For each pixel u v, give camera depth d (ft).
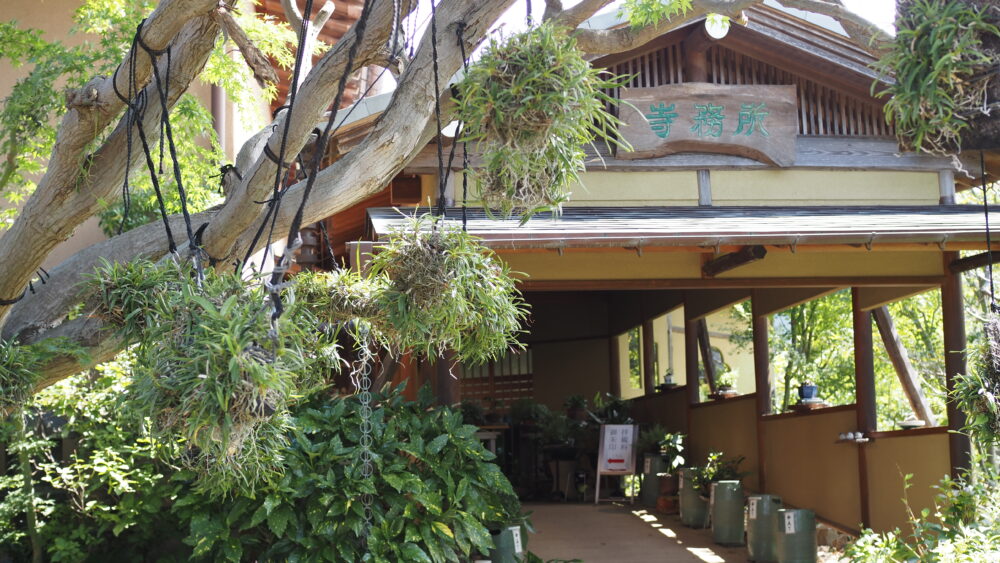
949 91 7.10
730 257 20.31
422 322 9.20
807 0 9.81
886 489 22.40
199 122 18.42
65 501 19.33
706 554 22.17
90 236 24.63
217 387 6.91
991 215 19.38
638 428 30.91
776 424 27.20
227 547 15.57
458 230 9.28
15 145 16.57
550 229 17.21
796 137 21.91
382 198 27.99
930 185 22.44
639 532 25.00
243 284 8.14
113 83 11.73
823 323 37.81
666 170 21.80
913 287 22.40
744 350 42.27
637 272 22.74
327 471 15.64
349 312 10.33
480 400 45.65
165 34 10.71
